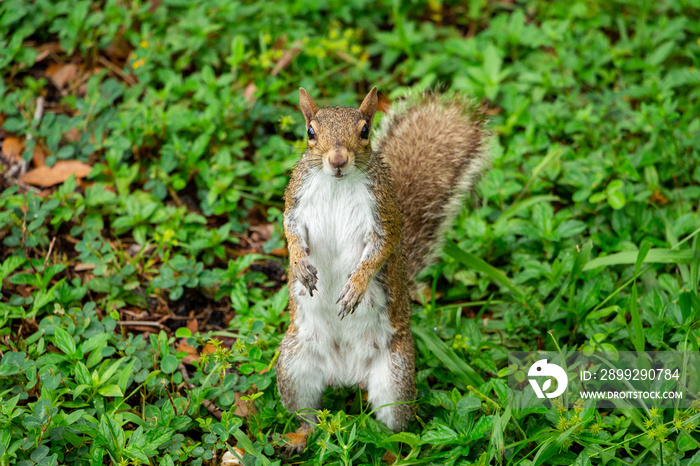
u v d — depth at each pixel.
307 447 6.17
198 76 9.75
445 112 7.83
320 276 6.29
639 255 6.47
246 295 7.69
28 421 5.62
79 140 8.98
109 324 6.95
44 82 9.45
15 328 7.12
